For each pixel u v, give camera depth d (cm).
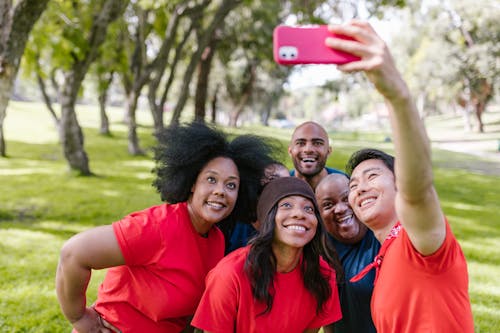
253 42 1973
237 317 211
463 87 3316
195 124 246
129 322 232
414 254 171
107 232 218
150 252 219
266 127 4338
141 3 1255
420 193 150
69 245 218
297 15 1262
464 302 176
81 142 1244
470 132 3859
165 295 223
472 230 841
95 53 1170
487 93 3266
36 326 414
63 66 1165
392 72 129
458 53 3006
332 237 269
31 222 779
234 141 249
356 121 6284
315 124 392
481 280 577
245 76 2905
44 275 535
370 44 127
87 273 221
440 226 160
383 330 192
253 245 209
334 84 2447
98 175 1260
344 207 256
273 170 268
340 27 129
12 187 1055
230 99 3262
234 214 267
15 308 445
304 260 219
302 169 389
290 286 215
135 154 1719
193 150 229
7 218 797
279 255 213
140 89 1638
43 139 2117
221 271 211
